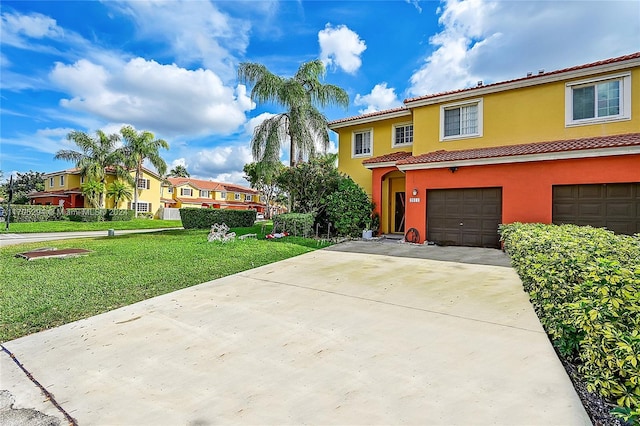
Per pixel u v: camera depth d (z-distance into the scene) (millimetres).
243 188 66125
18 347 4578
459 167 12703
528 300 5836
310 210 16906
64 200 40688
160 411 3078
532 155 10984
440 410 2906
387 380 3434
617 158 10016
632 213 9852
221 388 3428
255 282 7648
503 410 2863
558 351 3912
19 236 21688
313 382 3465
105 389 3482
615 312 2742
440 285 6977
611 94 11641
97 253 11633
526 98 13055
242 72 19312
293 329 4891
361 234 16062
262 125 19422
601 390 2645
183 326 5141
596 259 3434
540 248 4812
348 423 2799
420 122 15508
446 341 4297
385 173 16656
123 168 38625
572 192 10734
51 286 7371
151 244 14008
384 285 7102
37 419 3023
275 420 2885
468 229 12641
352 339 4480
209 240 13984
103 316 5656
